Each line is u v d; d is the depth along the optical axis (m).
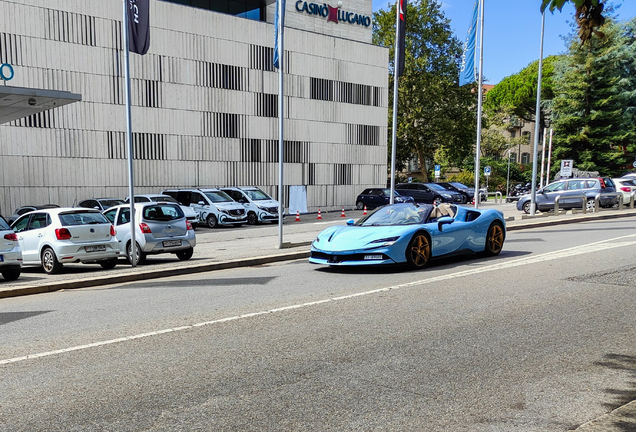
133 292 8.83
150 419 3.66
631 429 3.32
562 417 3.64
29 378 4.52
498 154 72.06
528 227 18.72
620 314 6.31
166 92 31.92
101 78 29.48
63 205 28.45
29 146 27.42
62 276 10.80
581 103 45.81
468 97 52.66
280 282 9.14
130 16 12.24
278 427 3.52
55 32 27.91
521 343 5.28
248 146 35.50
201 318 6.53
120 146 30.33
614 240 13.27
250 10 37.72
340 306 6.98
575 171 45.28
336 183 40.25
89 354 5.16
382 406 3.84
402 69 16.45
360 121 41.34
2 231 10.40
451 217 10.75
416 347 5.18
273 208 28.36
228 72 34.41
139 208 13.16
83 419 3.68
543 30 22.20
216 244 18.27
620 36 46.91
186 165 32.84
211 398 4.02
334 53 39.59
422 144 53.91
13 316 7.16
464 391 4.11
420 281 8.62
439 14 52.62
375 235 9.81
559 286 7.96
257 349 5.20
